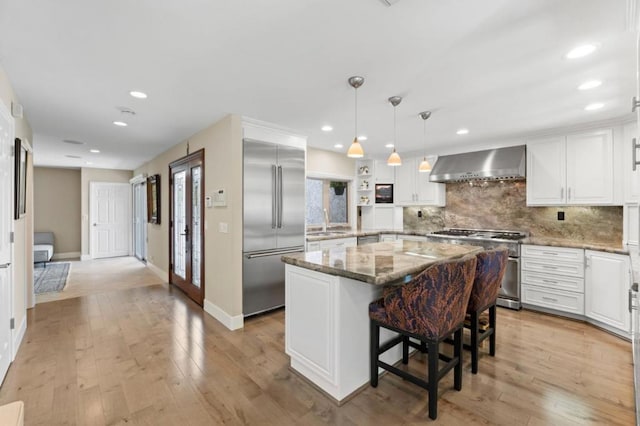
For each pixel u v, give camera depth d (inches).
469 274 79.2
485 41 72.4
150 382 87.4
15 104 99.3
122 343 112.1
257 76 91.5
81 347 108.7
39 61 82.4
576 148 142.9
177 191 191.8
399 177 217.2
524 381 87.6
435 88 99.9
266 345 111.2
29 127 141.0
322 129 149.9
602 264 124.0
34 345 110.1
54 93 104.3
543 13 61.8
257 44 74.2
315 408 76.5
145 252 277.4
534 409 75.4
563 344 110.9
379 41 72.7
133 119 134.2
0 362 85.9
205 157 149.5
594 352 104.8
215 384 86.6
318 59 81.5
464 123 138.9
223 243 134.1
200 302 154.6
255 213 136.4
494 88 100.0
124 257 305.9
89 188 295.6
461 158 183.5
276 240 145.4
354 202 227.5
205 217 149.8
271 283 143.2
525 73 88.9
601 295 124.2
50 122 138.2
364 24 66.0
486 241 157.8
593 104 113.8
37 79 93.4
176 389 84.3
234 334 121.1
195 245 166.2
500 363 97.6
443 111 122.3
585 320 132.2
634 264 87.7
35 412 74.7
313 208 212.1
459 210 196.5
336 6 59.9
